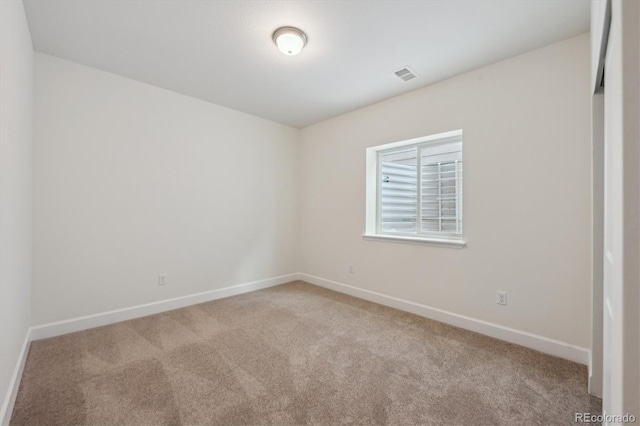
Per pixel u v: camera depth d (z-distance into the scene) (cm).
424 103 286
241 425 139
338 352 210
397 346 220
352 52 226
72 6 177
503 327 231
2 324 137
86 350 210
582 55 197
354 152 356
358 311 297
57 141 235
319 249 402
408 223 322
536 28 193
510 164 229
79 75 246
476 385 171
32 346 214
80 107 246
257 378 177
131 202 275
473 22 189
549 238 211
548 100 211
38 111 226
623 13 61
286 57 235
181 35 207
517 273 225
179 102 307
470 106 252
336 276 377
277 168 405
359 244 348
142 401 155
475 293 248
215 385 170
